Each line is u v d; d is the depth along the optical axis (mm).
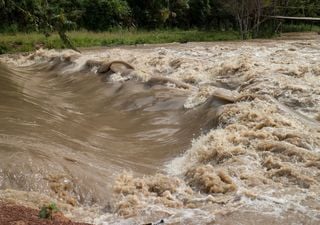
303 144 9594
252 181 8297
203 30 41844
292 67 16359
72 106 15000
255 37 35281
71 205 7746
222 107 12078
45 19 16094
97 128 12617
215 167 9117
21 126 10930
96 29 38031
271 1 36688
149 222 7105
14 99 14273
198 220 7008
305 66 16500
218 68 17391
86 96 16344
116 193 8172
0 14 33062
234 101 12367
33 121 11711
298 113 12109
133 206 7680
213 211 7305
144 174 9258
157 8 41812
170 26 43156
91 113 14258
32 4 16250
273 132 10141
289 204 7355
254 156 9289
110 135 12070
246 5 36000
